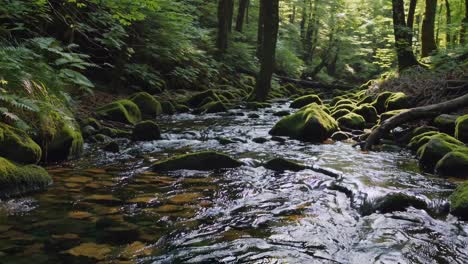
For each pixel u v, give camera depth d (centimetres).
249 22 2762
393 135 777
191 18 1451
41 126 531
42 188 431
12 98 477
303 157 620
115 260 284
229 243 319
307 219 374
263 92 1392
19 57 574
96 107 907
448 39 2084
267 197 434
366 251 311
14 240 306
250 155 627
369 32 3625
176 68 1376
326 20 3128
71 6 938
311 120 763
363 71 3666
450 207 389
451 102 734
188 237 328
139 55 1285
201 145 697
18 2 729
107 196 418
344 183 473
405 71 1298
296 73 2622
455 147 556
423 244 325
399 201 397
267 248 312
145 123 728
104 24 1011
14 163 435
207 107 1141
